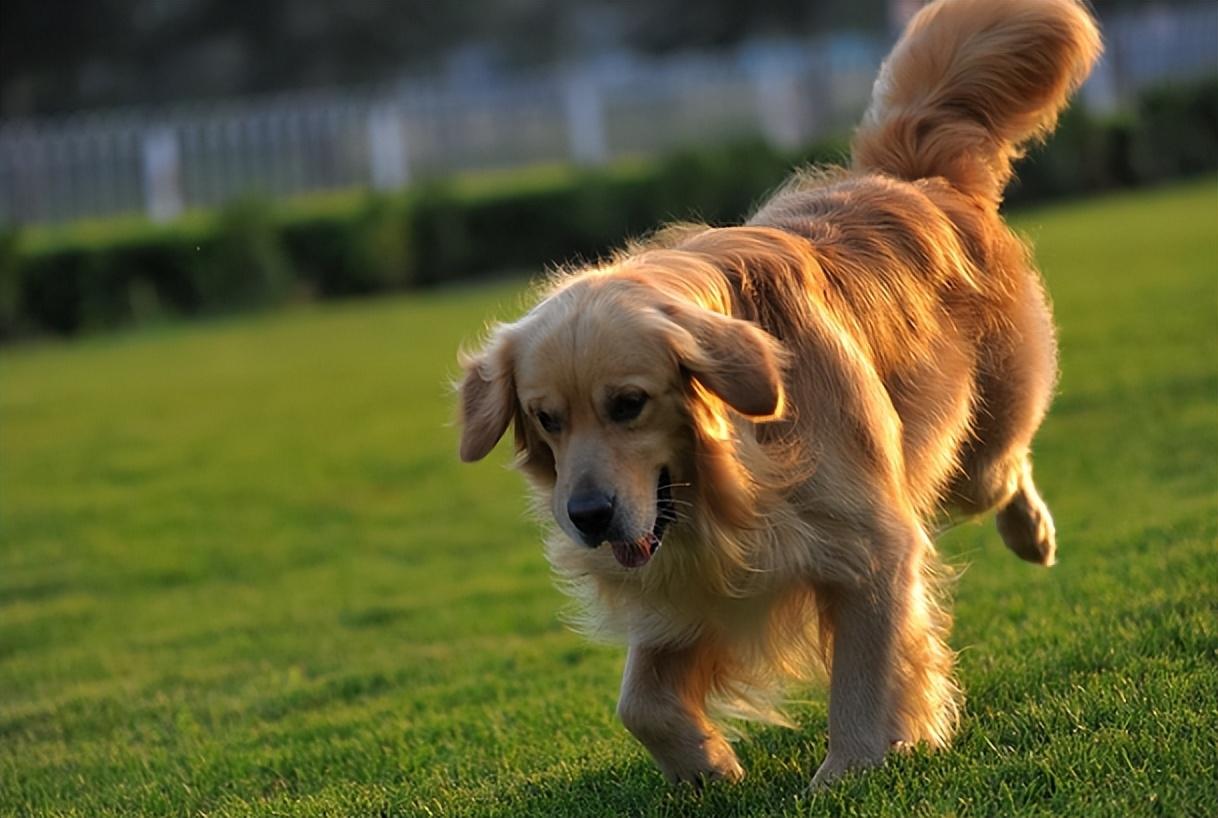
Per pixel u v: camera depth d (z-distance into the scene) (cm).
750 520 460
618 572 487
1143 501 845
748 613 485
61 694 783
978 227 577
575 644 757
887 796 437
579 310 455
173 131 2953
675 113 3203
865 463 476
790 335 475
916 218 546
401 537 1059
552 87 3155
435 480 1216
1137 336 1316
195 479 1290
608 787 518
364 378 1720
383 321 2231
